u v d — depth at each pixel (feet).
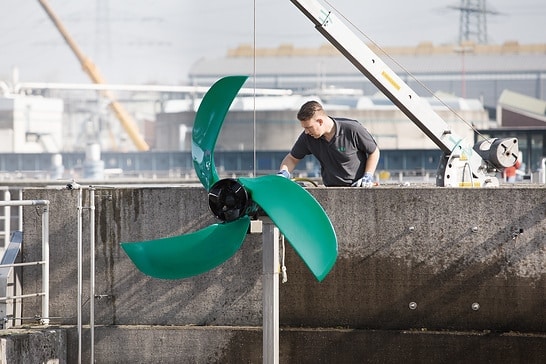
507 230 40.65
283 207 31.76
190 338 42.16
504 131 123.34
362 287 41.39
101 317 43.16
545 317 40.50
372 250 41.32
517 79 463.01
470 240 40.88
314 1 46.21
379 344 40.93
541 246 40.50
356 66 47.44
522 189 40.57
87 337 42.57
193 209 42.63
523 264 40.60
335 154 43.78
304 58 448.65
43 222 42.75
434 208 41.04
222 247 33.19
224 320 42.50
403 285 41.22
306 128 42.93
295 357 41.34
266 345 33.12
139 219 42.91
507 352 40.32
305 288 41.63
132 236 42.93
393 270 41.24
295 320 41.70
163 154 264.11
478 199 40.78
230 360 41.96
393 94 47.47
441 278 41.04
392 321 41.32
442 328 41.09
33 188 43.70
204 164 35.14
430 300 41.09
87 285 43.34
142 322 42.93
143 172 242.99
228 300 42.45
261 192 32.14
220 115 34.96
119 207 43.01
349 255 41.39
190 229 42.63
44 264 42.91
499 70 463.01
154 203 42.80
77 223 43.29
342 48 46.75
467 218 40.88
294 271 41.65
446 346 40.60
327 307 41.55
